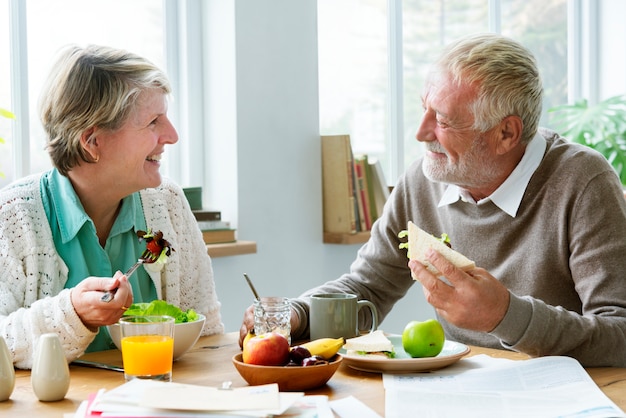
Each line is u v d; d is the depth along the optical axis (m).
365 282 2.02
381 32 3.43
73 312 1.43
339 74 3.29
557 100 4.10
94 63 1.65
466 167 1.80
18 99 2.46
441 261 1.44
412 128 3.56
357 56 3.35
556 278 1.80
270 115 2.88
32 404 1.24
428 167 1.86
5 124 2.46
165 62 2.85
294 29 2.95
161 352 1.31
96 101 1.63
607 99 3.85
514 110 1.76
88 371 1.45
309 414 1.12
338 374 1.42
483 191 1.89
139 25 2.77
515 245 1.86
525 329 1.46
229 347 1.66
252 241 2.79
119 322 1.37
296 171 2.98
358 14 3.35
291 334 1.70
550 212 1.78
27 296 1.64
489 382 1.33
